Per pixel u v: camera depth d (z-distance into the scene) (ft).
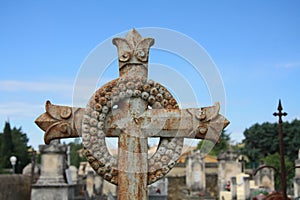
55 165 58.59
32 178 59.62
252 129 229.04
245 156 228.63
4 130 178.09
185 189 134.51
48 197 57.06
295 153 207.00
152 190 80.18
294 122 214.07
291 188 105.29
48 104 15.17
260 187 105.19
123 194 15.23
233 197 97.19
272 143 221.05
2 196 46.29
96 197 80.79
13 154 166.71
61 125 15.11
